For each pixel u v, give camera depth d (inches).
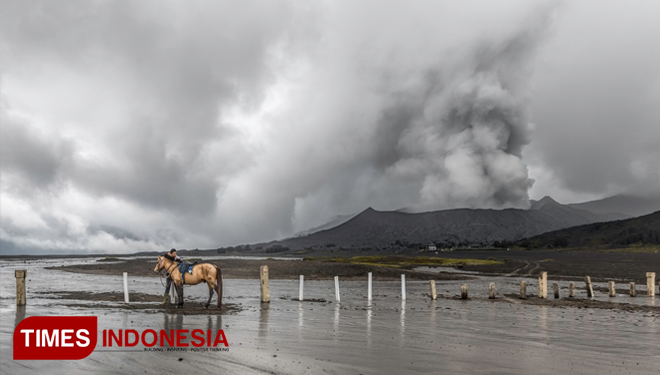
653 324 790.5
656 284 1876.2
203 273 908.6
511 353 530.9
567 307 1050.7
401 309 971.9
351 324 738.2
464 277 2230.6
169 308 901.2
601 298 1299.2
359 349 537.0
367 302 1115.3
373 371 438.9
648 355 533.6
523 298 1238.3
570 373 448.1
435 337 626.5
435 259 4065.0
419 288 1605.6
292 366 453.1
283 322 742.5
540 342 603.8
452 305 1066.7
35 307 911.0
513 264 3693.4
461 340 608.4
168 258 956.0
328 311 913.5
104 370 432.8
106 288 1462.8
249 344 554.6
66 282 1768.0
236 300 1104.2
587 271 2733.8
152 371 430.6
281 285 1653.5
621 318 866.8
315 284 1729.8
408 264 3469.5
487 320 810.2
